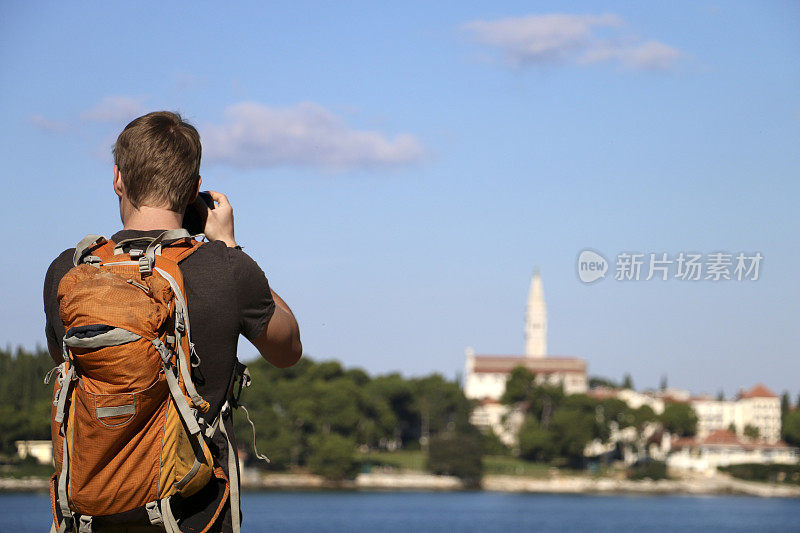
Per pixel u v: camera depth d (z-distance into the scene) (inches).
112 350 155.9
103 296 160.7
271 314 183.0
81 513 164.1
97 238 179.3
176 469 163.6
